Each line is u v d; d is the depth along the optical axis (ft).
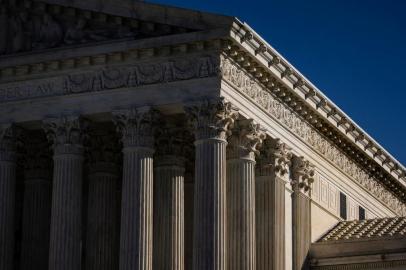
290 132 327.06
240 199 298.15
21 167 331.77
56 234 296.71
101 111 299.38
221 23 287.69
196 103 289.53
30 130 315.17
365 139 375.25
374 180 402.11
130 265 288.10
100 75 301.43
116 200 326.24
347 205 374.22
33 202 324.19
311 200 341.21
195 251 285.02
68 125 301.43
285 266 319.88
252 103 304.30
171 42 292.20
